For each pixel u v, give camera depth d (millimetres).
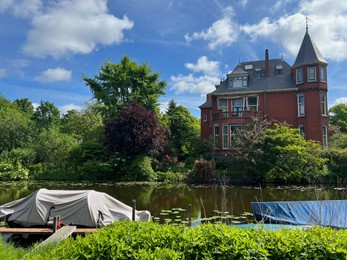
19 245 8633
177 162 31562
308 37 32031
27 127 36344
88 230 8906
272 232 4367
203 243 4012
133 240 4113
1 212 9727
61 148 31438
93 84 37594
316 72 30750
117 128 28031
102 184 23547
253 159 23453
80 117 42500
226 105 34781
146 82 38094
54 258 4004
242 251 3830
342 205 9062
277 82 33281
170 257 3740
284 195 17062
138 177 26734
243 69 36000
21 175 27953
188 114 42906
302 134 29875
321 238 4062
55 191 10086
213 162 25969
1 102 60438
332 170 23375
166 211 12953
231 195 17250
